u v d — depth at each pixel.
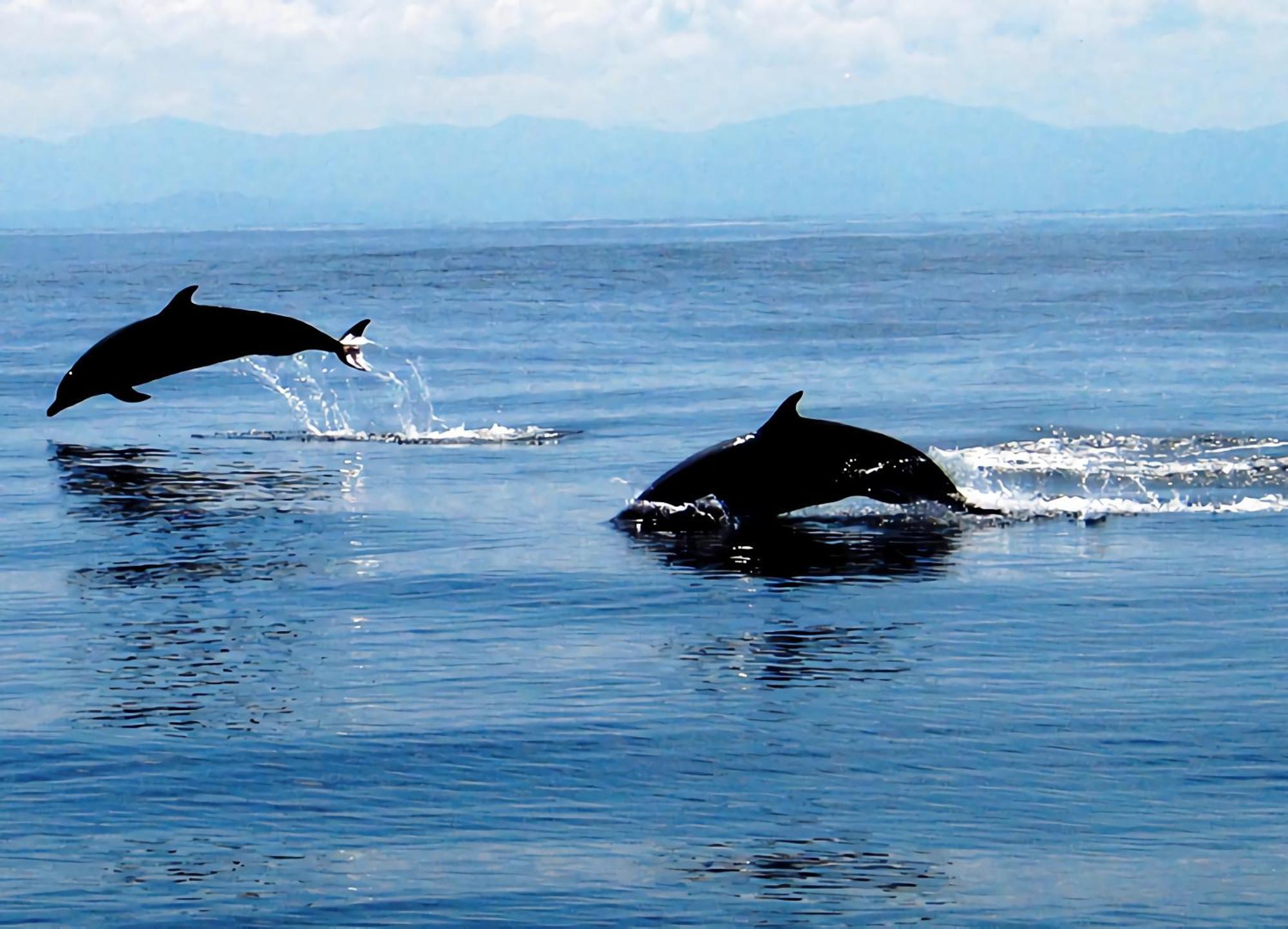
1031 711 38.00
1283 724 36.53
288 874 28.45
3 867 28.88
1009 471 77.19
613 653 44.75
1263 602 49.97
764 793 32.44
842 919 26.39
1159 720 37.03
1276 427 91.00
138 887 27.92
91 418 107.50
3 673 43.03
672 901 27.19
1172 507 68.44
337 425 102.38
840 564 57.59
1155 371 125.44
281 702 39.72
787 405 67.38
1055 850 29.17
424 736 36.59
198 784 33.28
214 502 72.50
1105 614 48.78
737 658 43.91
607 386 121.50
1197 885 27.53
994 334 166.38
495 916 26.67
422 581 55.06
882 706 38.78
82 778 33.75
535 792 32.69
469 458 85.81
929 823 30.64
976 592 52.47
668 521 66.12
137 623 49.03
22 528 66.31
